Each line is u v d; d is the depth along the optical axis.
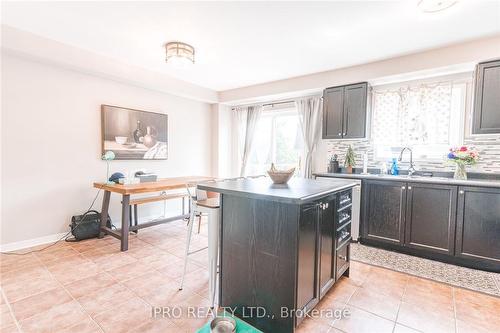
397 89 3.57
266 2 2.08
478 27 2.42
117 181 3.46
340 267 2.22
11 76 2.87
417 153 3.50
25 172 3.02
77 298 2.00
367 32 2.56
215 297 2.02
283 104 4.86
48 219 3.21
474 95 2.75
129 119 3.94
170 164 4.65
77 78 3.38
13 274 2.38
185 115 4.89
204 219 4.48
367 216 3.26
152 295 2.07
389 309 1.92
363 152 3.89
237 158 5.51
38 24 2.52
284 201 1.47
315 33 2.60
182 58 2.91
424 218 2.86
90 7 2.20
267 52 3.10
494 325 1.74
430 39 2.69
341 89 3.71
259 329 1.71
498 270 2.52
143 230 3.85
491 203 2.50
